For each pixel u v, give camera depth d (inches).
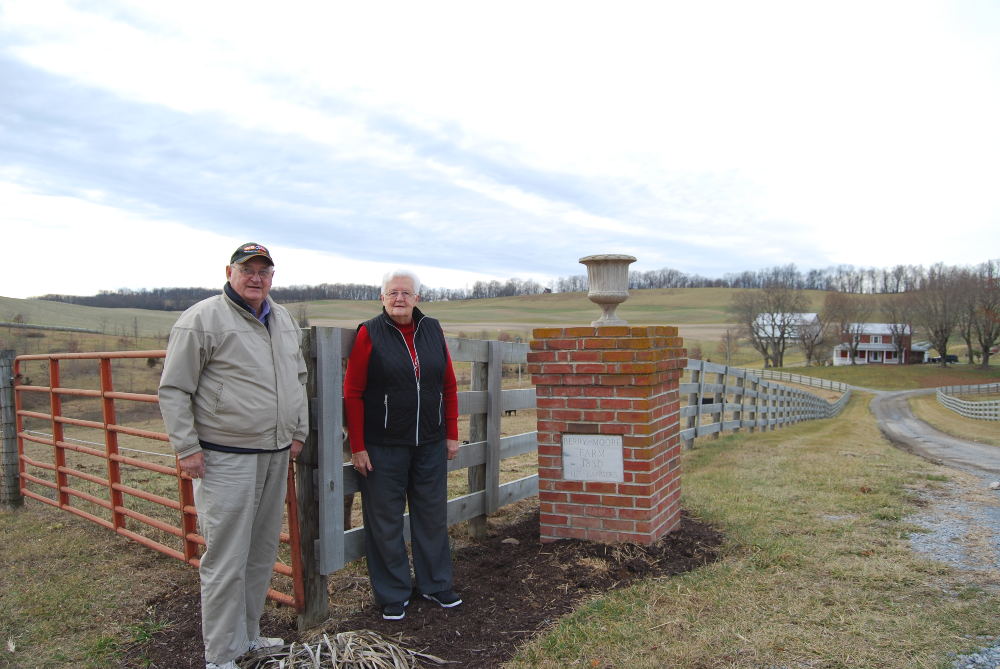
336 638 121.9
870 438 582.9
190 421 110.3
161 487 259.8
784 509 210.5
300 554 133.0
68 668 121.1
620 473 168.9
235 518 114.3
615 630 126.0
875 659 113.2
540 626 129.7
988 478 274.7
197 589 154.8
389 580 139.0
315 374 135.2
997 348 2955.2
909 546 172.4
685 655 116.1
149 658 124.6
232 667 116.6
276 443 117.9
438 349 143.6
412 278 138.2
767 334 2984.7
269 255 115.7
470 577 159.8
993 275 2674.7
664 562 160.2
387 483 137.1
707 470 290.8
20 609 144.2
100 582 159.6
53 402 214.2
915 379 2630.4
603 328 167.8
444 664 116.9
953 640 119.1
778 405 681.6
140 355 166.9
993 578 148.4
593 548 166.1
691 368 396.2
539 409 176.9
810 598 139.3
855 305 3304.6
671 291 5187.0
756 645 119.1
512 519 213.9
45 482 223.9
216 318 111.9
